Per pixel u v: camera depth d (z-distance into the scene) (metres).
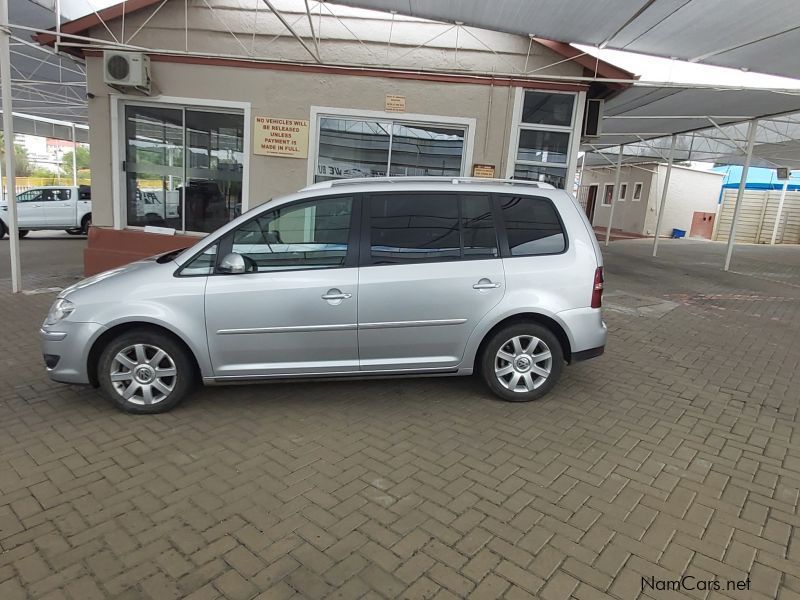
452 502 3.14
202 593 2.41
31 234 19.31
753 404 4.82
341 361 4.30
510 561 2.66
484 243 4.37
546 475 3.47
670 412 4.56
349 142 8.75
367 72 8.48
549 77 8.08
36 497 3.11
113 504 3.06
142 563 2.59
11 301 7.84
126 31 8.46
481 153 8.66
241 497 3.15
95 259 8.96
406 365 4.36
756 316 8.55
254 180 8.80
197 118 8.78
